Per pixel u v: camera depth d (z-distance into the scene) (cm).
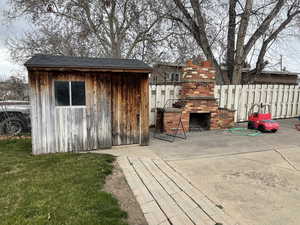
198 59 1275
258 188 325
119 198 291
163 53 1384
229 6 1129
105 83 529
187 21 1194
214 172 388
